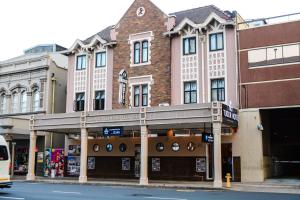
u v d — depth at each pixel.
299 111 29.27
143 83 30.27
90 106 32.72
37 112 35.84
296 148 31.66
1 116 38.09
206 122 23.95
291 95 25.30
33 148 30.38
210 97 27.69
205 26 28.14
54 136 35.75
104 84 32.31
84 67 33.62
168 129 28.59
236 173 26.08
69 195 17.34
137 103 30.45
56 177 32.38
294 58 25.53
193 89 28.45
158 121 25.30
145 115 25.75
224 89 27.31
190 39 29.02
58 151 33.50
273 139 29.67
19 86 37.78
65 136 33.97
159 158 29.19
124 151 31.00
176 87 28.95
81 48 33.84
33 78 36.88
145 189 21.80
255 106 26.20
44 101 35.72
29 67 37.09
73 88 33.88
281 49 25.95
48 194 17.77
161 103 29.25
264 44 26.45
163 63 29.70
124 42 31.75
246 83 26.64
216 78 27.64
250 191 20.48
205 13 30.75
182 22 28.86
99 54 33.09
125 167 30.75
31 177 29.66
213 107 23.38
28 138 35.91
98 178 30.84
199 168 27.55
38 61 36.75
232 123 25.33
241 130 26.31
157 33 30.33
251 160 25.75
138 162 30.20
